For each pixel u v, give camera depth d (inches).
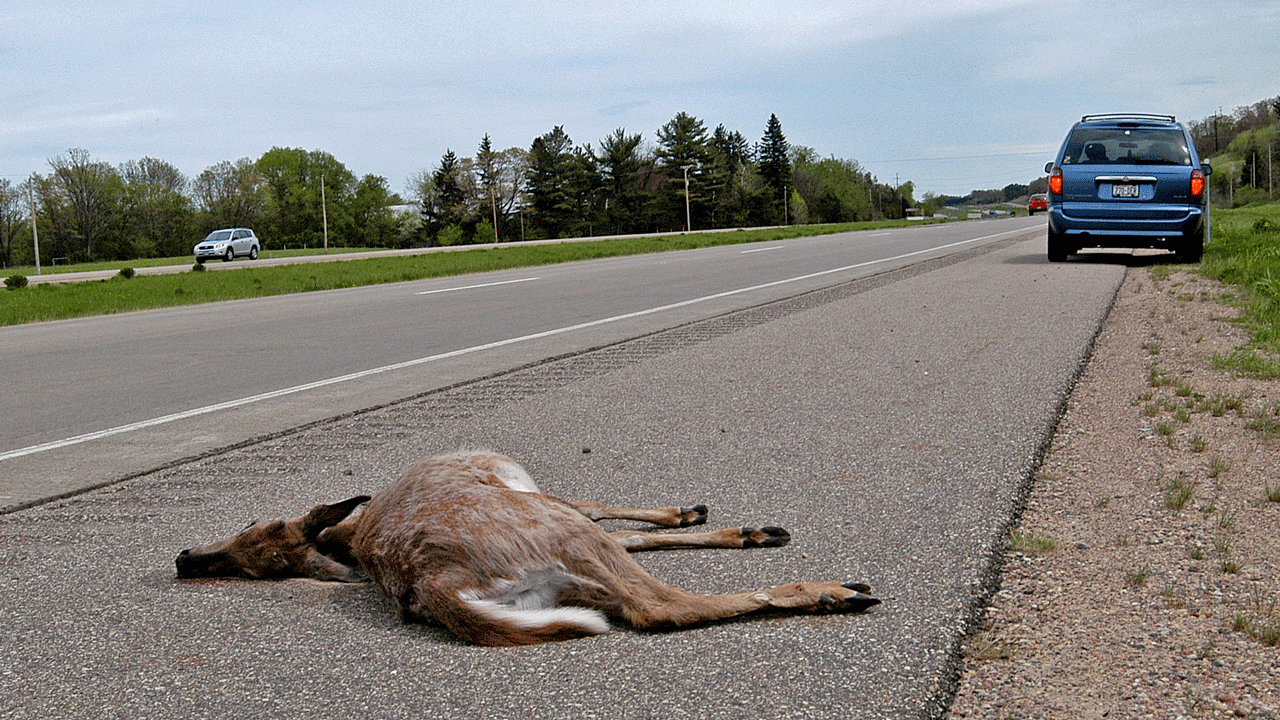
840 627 122.1
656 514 160.9
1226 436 209.8
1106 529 157.8
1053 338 343.6
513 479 139.0
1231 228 982.4
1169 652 114.4
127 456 239.9
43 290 975.6
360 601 139.6
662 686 108.6
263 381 346.0
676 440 227.5
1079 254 737.6
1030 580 138.3
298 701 110.5
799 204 5275.6
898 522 163.0
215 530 178.4
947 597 131.0
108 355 435.8
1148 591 132.6
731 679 109.5
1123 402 247.0
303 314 595.2
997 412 238.4
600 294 636.1
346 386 327.0
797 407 256.4
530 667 114.6
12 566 161.9
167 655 124.4
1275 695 103.7
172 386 344.2
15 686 117.6
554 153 4709.6
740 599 123.3
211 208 4751.5
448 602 120.0
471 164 4854.8
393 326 504.1
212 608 139.7
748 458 208.7
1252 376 268.8
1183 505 167.3
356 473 213.2
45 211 3988.7
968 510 167.3
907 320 410.6
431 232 4931.1
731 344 371.9
